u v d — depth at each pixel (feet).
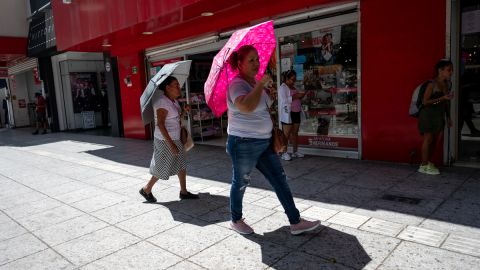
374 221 12.65
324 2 20.83
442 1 17.44
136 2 25.17
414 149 19.29
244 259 10.70
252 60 10.93
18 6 49.60
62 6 34.86
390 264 9.84
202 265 10.55
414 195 14.87
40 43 45.78
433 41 17.93
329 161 21.50
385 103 19.90
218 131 34.71
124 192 18.48
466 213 12.76
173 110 15.61
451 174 17.26
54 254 11.91
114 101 40.91
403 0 18.53
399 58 19.06
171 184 19.40
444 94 16.81
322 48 22.61
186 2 21.04
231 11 22.67
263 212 14.23
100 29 29.53
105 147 34.35
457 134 18.65
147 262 10.95
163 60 34.32
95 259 11.37
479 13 17.75
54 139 44.21
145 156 28.27
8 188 20.92
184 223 13.78
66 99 53.01
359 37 20.38
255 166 11.85
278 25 24.09
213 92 11.43
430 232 11.52
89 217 15.15
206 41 29.35
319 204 14.67
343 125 22.44
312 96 23.58
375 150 20.76
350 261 10.16
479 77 19.03
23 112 66.95
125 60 37.50
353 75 21.53
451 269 9.40
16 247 12.64
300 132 24.56
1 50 48.52
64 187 20.33
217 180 19.66
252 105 10.32
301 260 10.41
